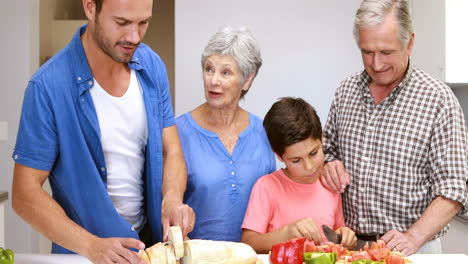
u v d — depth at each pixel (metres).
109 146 1.44
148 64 1.51
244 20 3.25
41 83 1.34
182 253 1.17
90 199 1.41
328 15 3.26
